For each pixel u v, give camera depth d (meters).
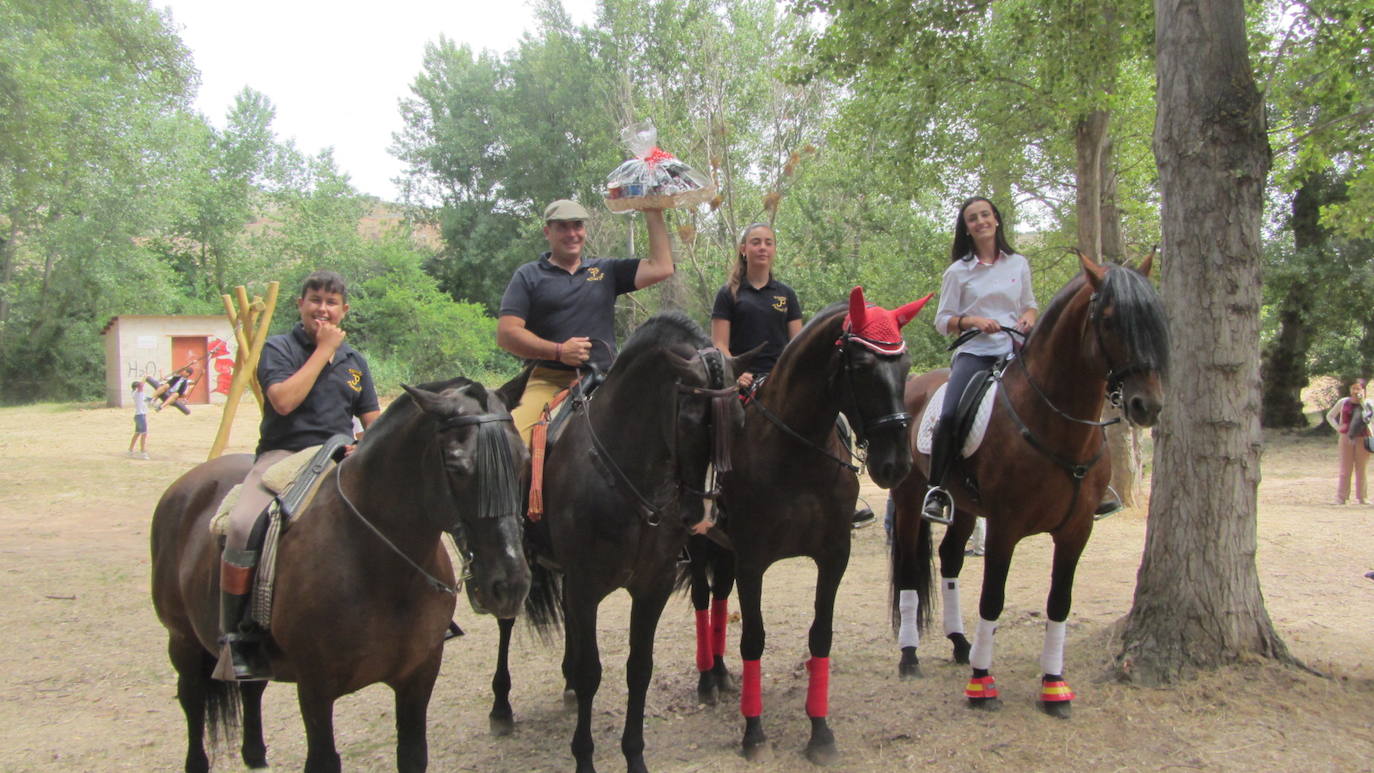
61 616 6.91
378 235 53.94
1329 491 13.70
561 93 36.91
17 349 33.53
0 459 16.41
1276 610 6.23
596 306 4.65
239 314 5.20
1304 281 19.55
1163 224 4.76
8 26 15.72
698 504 3.60
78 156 18.34
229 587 3.00
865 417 3.91
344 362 3.70
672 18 25.03
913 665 5.10
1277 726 3.99
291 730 4.67
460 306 36.47
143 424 17.16
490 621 6.89
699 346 3.69
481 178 41.41
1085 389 4.20
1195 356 4.57
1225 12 4.50
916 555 5.30
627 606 7.22
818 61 8.84
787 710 4.71
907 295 16.58
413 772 3.13
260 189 49.31
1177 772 3.68
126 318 29.03
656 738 4.44
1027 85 9.94
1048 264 14.60
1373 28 6.57
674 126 22.03
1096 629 5.70
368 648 2.96
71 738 4.52
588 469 3.91
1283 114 7.93
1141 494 11.41
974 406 4.77
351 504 2.99
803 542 4.24
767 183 23.38
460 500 2.75
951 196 13.88
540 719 4.74
